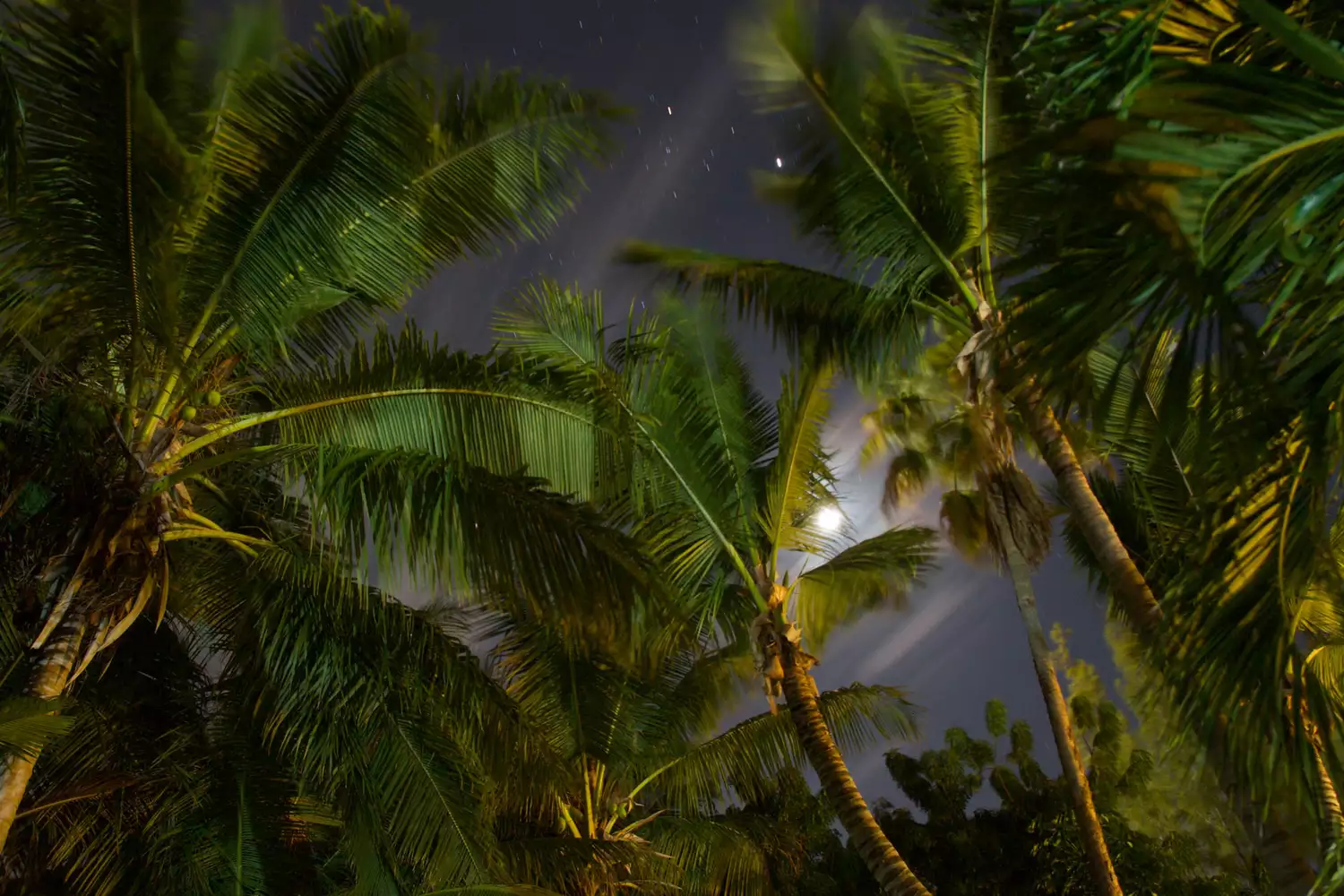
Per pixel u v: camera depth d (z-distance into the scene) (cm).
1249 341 268
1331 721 360
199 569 820
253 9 650
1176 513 967
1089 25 325
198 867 834
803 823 1498
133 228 583
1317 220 283
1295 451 340
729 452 1102
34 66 529
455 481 698
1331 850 351
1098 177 268
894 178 934
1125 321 296
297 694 795
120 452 633
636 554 724
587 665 1156
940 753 1533
